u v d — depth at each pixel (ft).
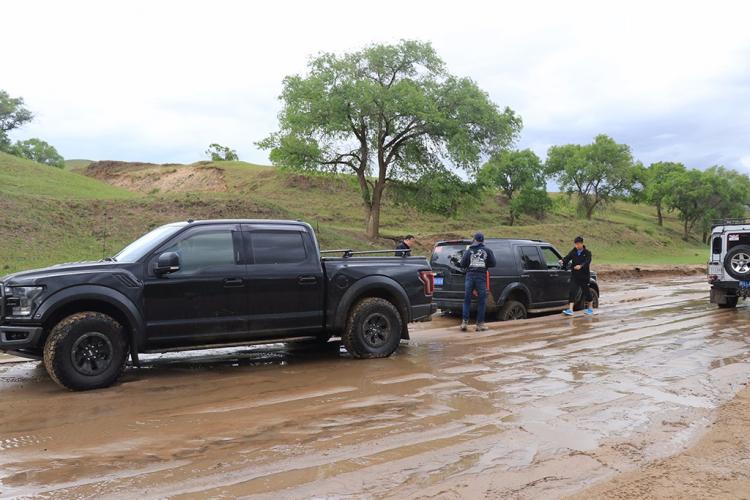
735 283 44.06
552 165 299.99
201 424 16.96
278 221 26.03
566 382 21.81
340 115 122.21
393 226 201.77
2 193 90.17
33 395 20.35
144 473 13.33
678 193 309.22
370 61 128.98
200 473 13.32
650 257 186.70
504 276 40.55
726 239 44.73
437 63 130.00
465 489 12.35
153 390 20.92
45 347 20.76
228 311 24.04
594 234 193.36
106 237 90.07
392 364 25.39
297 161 128.88
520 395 19.99
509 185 278.67
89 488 12.50
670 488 12.36
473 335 33.55
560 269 44.09
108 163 362.53
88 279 21.61
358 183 149.48
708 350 27.99
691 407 18.42
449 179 134.82
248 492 12.28
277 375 23.25
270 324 24.94
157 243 23.38
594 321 38.42
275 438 15.72
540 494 12.10
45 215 89.25
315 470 13.47
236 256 24.47
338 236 121.49
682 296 58.65
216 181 280.10
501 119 129.39
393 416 17.67
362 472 13.33
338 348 29.81
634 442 15.21
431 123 124.26
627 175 283.38
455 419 17.33
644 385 21.30
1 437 15.85
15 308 20.77
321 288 25.99
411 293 28.19
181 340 23.22
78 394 20.43
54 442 15.43
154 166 354.74
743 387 20.93
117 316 22.47
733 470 13.35
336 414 17.89
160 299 22.76
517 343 30.48
